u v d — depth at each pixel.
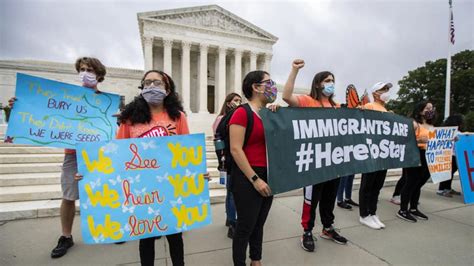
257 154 2.25
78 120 3.02
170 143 2.12
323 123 2.78
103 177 1.99
